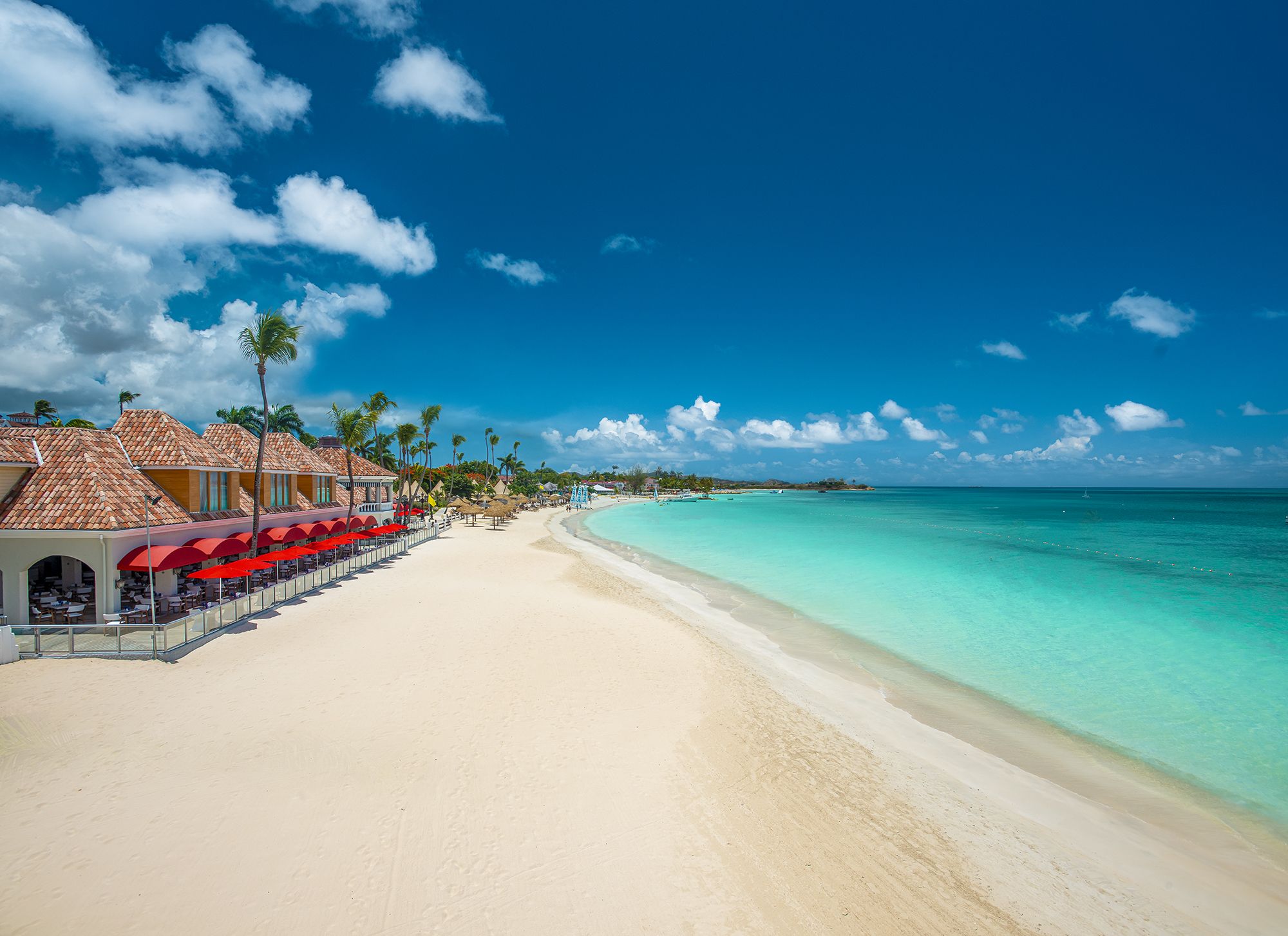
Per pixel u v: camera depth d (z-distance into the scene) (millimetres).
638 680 15750
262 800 9477
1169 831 10250
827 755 12375
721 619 24438
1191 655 19906
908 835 9773
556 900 7730
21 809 9023
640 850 8812
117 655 15586
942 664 18938
